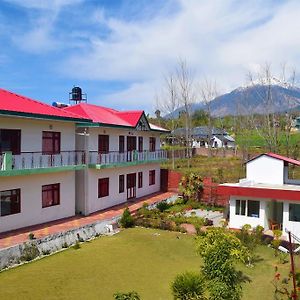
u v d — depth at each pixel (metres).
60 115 20.42
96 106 30.17
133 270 15.20
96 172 24.55
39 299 12.14
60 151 21.64
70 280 13.86
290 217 18.73
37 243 16.70
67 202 22.34
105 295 12.68
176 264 16.09
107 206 26.05
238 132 58.81
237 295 12.04
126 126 27.08
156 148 34.28
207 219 22.88
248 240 17.38
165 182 34.56
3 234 17.73
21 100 20.84
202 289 11.80
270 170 21.98
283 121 43.75
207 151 58.88
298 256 17.06
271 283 14.05
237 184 20.78
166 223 21.81
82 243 18.81
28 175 19.31
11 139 18.48
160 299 12.46
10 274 14.23
